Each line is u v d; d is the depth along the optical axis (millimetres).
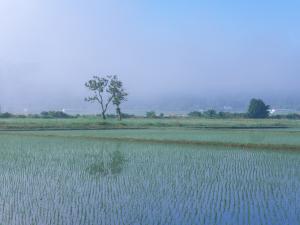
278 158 21703
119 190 13609
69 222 9898
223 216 10414
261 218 10242
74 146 27875
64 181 15195
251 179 15695
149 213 10703
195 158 21688
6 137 35062
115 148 26609
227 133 37656
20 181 15180
